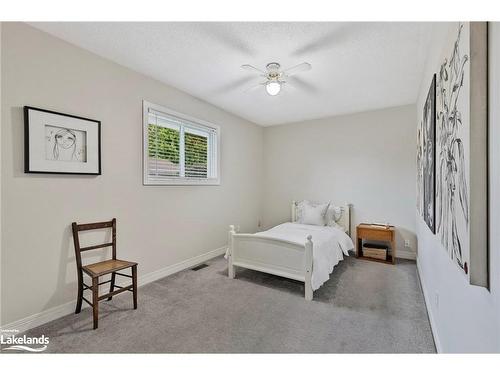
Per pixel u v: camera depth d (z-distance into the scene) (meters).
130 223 2.74
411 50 2.28
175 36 2.12
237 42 2.20
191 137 3.59
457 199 1.09
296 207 4.79
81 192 2.30
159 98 3.04
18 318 1.91
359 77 2.87
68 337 1.87
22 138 1.93
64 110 2.17
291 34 2.07
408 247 3.87
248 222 4.86
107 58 2.49
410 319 2.13
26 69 1.94
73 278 2.24
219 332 1.94
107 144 2.51
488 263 0.85
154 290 2.71
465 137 0.95
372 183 4.16
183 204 3.41
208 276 3.12
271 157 5.21
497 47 0.78
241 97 3.57
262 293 2.63
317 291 2.69
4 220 1.85
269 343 1.81
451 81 1.23
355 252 4.07
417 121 3.56
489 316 0.85
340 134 4.45
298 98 3.58
